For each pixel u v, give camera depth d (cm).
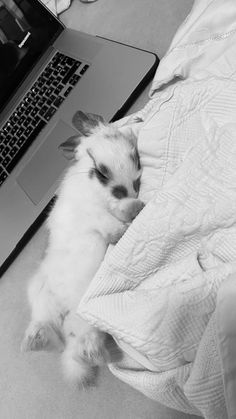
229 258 45
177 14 78
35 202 75
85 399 61
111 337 59
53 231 67
